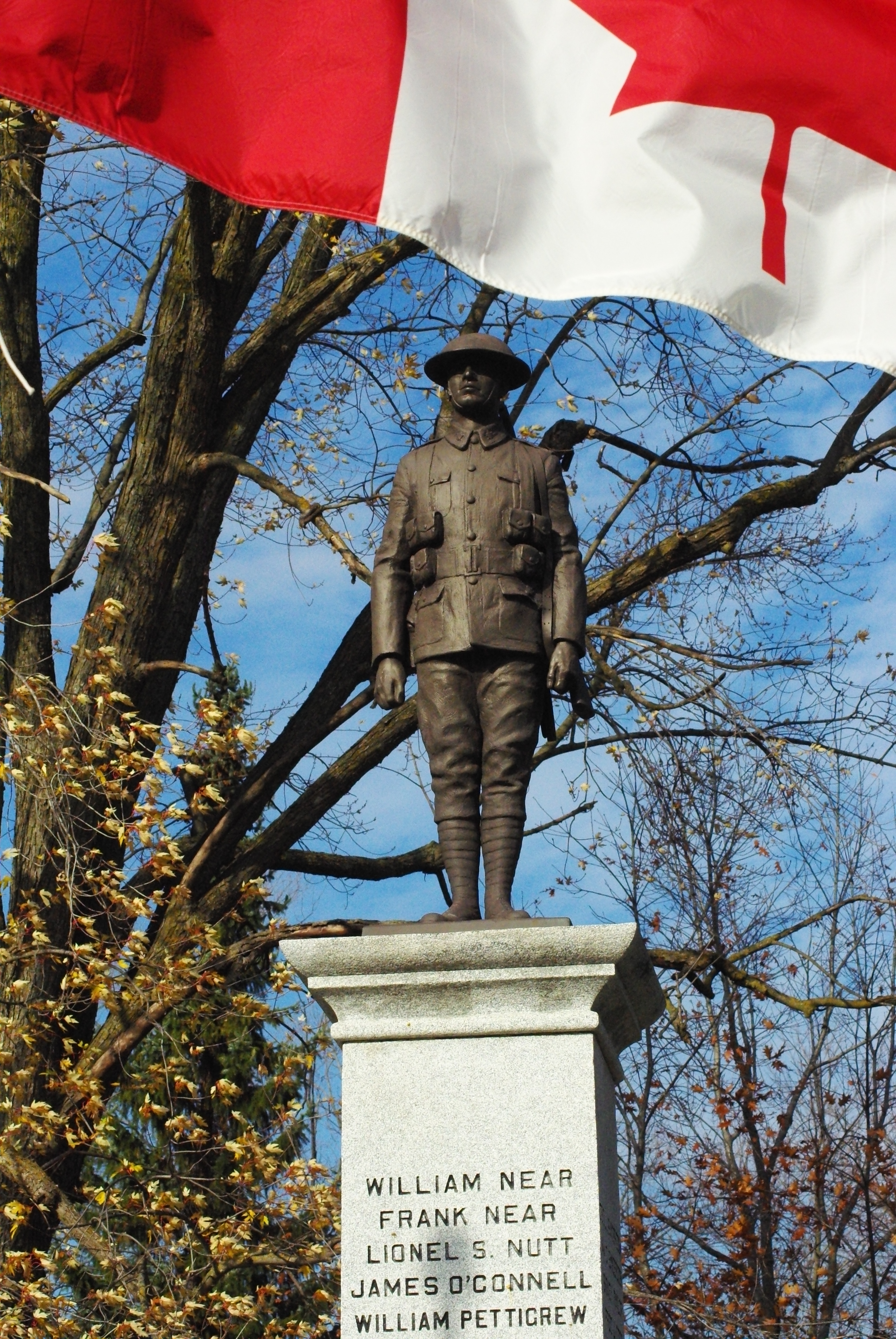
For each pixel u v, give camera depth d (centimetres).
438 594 729
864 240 764
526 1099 640
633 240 761
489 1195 630
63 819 1193
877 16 768
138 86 784
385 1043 652
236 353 1462
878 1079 2067
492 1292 617
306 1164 1170
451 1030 648
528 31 789
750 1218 1939
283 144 782
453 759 720
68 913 1293
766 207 764
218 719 1205
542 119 781
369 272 1439
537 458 755
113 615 1251
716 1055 2019
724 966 1473
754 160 766
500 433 757
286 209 779
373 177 774
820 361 757
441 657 725
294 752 1389
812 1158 2050
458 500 738
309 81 787
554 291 764
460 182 774
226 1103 1200
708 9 775
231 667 1712
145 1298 1118
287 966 1200
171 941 1276
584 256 764
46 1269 1115
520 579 732
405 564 748
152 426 1411
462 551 730
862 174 768
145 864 1255
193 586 1436
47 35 780
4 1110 1172
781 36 773
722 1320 1603
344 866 1470
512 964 649
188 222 1339
